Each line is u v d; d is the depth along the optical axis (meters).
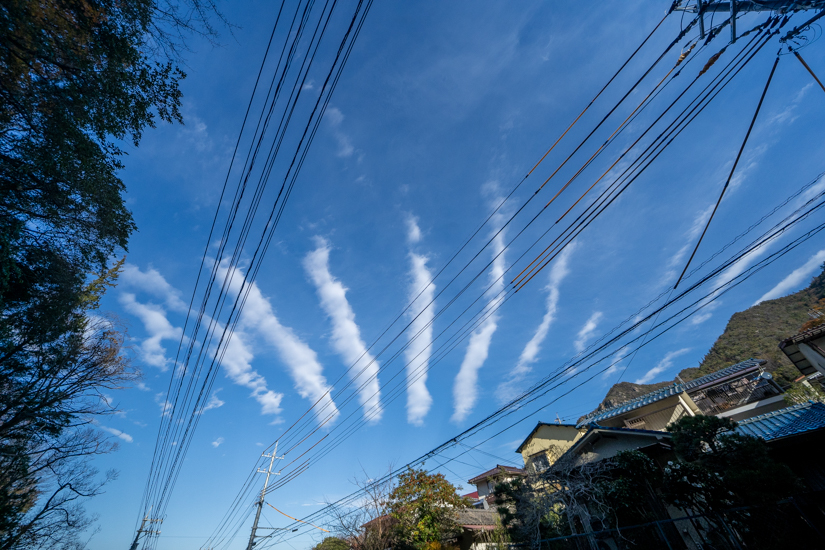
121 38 6.73
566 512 11.09
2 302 7.99
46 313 9.25
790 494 7.04
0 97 5.97
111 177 7.95
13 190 6.89
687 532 9.96
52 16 5.94
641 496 10.35
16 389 11.38
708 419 8.37
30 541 13.78
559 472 12.22
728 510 7.48
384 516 17.36
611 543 10.77
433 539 15.47
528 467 18.08
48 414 12.36
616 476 11.59
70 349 11.95
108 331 13.65
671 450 11.51
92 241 8.59
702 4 4.10
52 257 8.27
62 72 6.42
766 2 3.69
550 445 19.12
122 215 8.56
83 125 7.02
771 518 7.02
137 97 7.48
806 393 15.98
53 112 6.45
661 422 17.27
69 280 8.92
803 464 9.08
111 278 12.18
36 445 13.44
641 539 10.02
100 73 6.79
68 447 14.23
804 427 8.94
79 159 7.16
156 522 27.06
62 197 7.41
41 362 11.30
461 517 17.83
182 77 7.66
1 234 6.81
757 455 7.51
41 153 6.64
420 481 16.94
